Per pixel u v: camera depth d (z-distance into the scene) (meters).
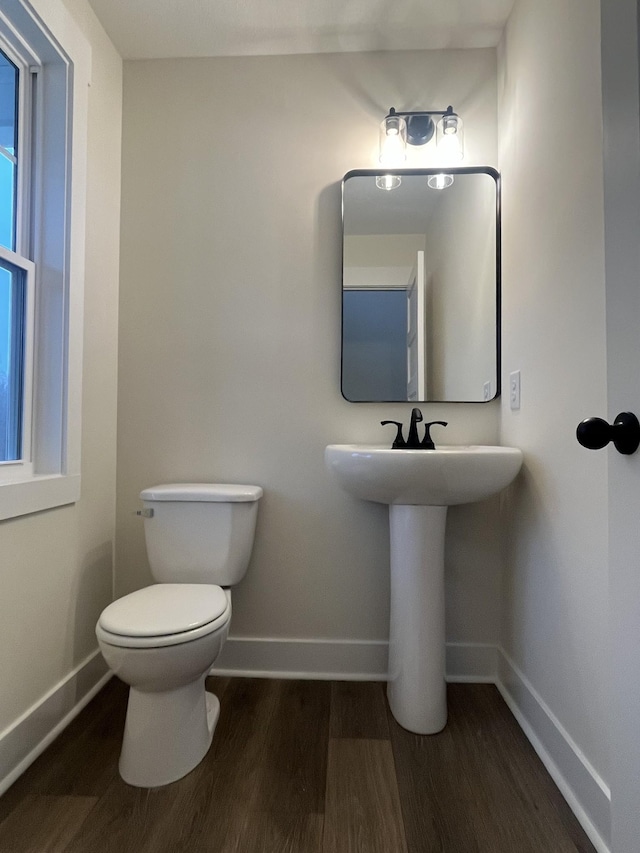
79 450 1.38
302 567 1.62
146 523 1.46
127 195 1.65
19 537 1.15
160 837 0.96
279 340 1.64
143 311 1.65
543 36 1.24
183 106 1.66
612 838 0.66
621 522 0.64
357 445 1.60
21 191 1.31
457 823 1.00
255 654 1.61
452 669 1.59
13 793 1.07
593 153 0.99
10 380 1.27
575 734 1.05
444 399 1.61
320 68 1.65
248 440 1.64
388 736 1.28
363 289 1.63
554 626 1.16
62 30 1.29
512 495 1.47
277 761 1.17
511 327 1.49
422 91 1.64
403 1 1.44
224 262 1.65
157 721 1.10
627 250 0.63
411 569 1.33
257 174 1.65
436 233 1.62
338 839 0.96
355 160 1.65
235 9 1.47
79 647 1.41
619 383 0.65
